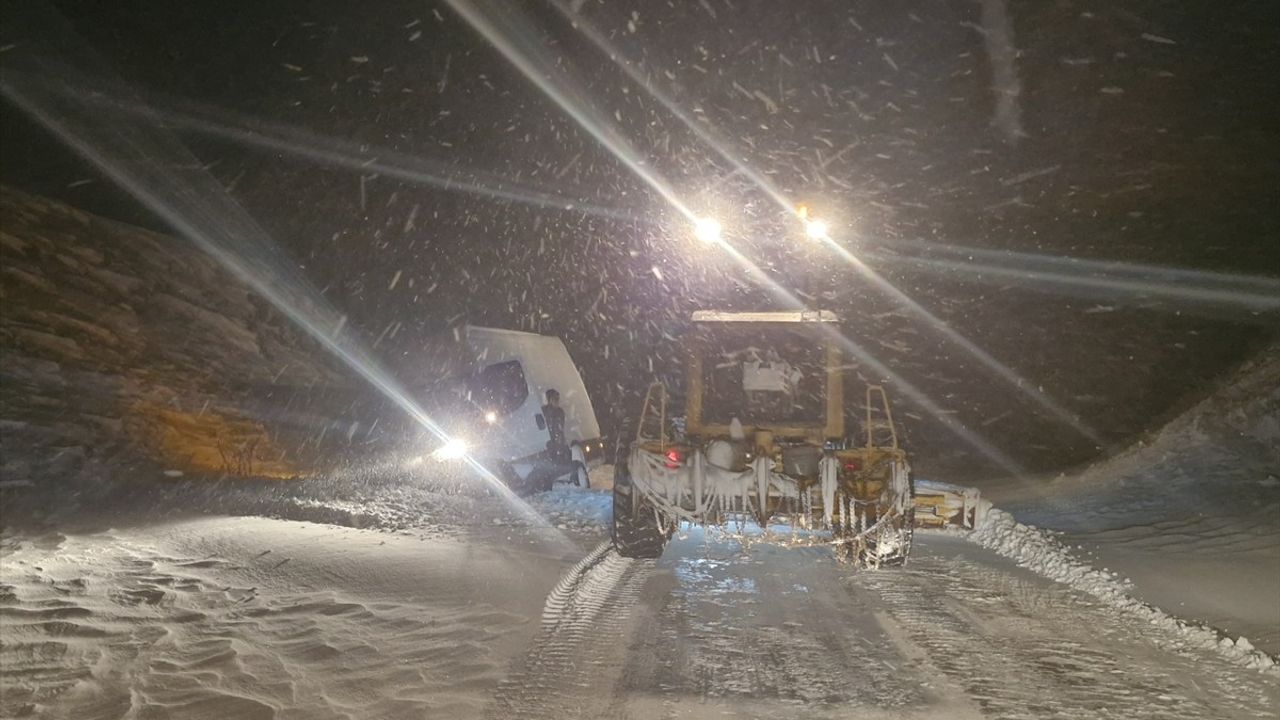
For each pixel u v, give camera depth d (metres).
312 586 7.91
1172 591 8.76
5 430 12.48
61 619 6.61
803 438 9.84
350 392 18.70
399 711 5.27
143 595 7.31
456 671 5.97
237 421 16.86
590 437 17.23
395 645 6.46
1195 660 6.53
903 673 6.13
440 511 12.46
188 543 9.24
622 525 9.59
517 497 14.68
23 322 16.16
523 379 15.93
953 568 9.93
